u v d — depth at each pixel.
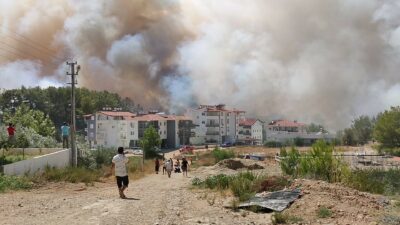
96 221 11.34
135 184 27.34
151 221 11.52
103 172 32.91
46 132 66.75
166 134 141.12
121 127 132.62
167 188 22.66
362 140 153.00
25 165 26.97
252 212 13.44
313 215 12.33
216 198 16.70
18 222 11.09
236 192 17.36
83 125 151.75
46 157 30.78
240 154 87.38
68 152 36.75
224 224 11.41
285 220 11.72
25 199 15.78
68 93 157.38
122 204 14.52
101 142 133.50
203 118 155.75
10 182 20.61
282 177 18.34
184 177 40.25
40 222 11.13
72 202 14.98
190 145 145.25
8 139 35.34
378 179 23.55
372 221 11.46
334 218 11.92
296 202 13.82
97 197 16.88
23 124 63.66
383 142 103.69
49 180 24.38
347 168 20.75
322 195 14.37
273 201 14.12
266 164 57.41
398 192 19.39
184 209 13.76
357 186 19.75
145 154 92.75
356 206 13.37
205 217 12.41
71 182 24.73
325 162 21.14
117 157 16.70
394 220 11.50
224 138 158.25
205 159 85.00
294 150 24.38
